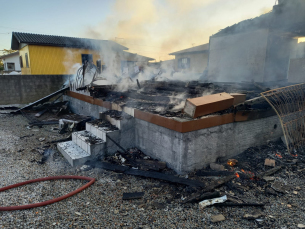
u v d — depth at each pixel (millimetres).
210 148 4250
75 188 3660
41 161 4660
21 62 17672
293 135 5129
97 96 7125
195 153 4039
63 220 2842
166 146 4230
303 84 5293
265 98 4652
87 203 3225
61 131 6652
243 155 4766
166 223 2787
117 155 4859
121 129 4984
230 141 4562
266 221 2793
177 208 3088
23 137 6273
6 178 3943
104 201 3279
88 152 4680
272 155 4727
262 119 5074
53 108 9195
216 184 3521
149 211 3035
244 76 9469
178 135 3867
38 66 14992
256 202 3166
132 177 4008
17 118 8539
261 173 3967
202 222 2799
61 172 4227
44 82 12172
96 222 2809
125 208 3111
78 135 5254
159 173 3965
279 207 3074
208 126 4074
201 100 4141
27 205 3072
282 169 4191
